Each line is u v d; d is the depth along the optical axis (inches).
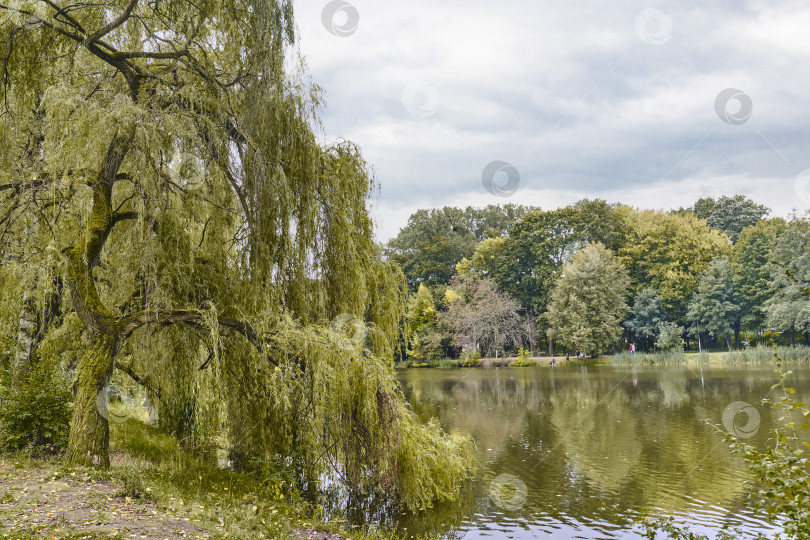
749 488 391.9
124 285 376.8
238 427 382.0
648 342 2034.9
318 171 398.9
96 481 270.8
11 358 449.7
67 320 406.0
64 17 352.5
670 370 1428.4
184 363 380.5
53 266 353.4
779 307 1588.3
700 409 741.3
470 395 1006.4
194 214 378.3
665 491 388.5
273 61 362.3
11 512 210.1
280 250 371.9
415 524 331.9
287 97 382.0
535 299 2145.7
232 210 373.1
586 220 2121.1
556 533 316.2
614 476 430.0
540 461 482.0
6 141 343.3
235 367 365.1
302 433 365.4
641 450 516.4
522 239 2239.2
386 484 364.8
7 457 312.5
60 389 358.3
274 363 352.2
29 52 343.6
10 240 354.9
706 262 1969.7
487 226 2972.4
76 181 329.1
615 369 1550.2
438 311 2201.0
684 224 2052.2
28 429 339.0
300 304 374.0
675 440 555.5
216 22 356.8
